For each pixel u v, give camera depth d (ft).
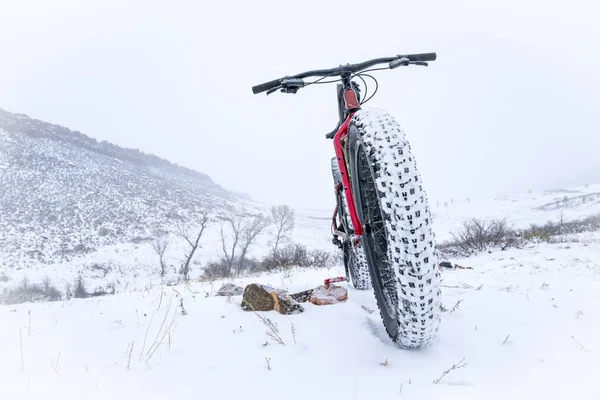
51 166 522.47
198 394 6.29
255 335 9.00
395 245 6.68
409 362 7.27
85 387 6.61
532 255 38.78
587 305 11.09
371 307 11.27
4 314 13.29
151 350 8.34
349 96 9.48
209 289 18.37
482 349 7.85
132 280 251.60
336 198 13.21
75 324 10.91
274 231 410.31
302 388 6.39
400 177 6.68
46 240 342.64
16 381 6.91
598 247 39.06
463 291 13.50
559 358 7.30
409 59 10.68
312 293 12.28
